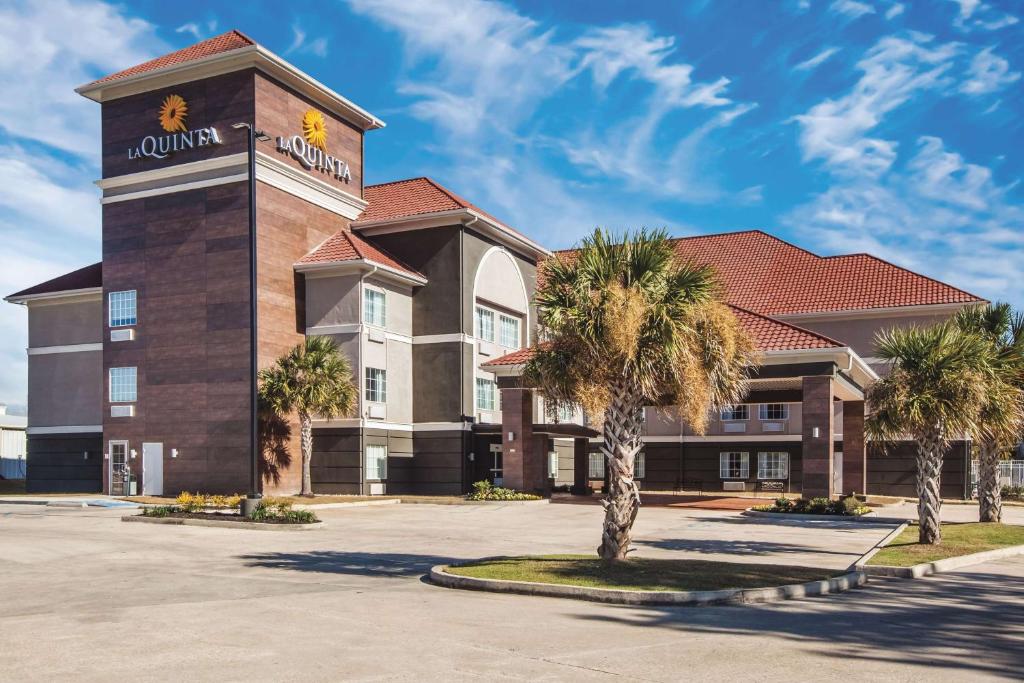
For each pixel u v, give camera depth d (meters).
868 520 26.86
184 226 37.22
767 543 20.83
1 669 8.27
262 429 35.16
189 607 11.95
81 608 11.91
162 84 37.94
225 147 36.69
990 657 9.19
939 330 19.88
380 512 29.67
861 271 46.66
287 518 24.27
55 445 41.31
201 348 36.38
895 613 11.86
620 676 8.12
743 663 8.70
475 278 41.09
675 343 14.33
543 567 14.88
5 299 42.25
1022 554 19.55
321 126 40.06
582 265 14.91
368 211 42.81
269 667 8.34
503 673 8.16
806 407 29.73
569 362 15.12
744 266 50.06
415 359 40.34
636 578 13.70
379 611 11.62
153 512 25.97
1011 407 21.48
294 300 37.56
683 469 46.84
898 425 19.88
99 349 40.78
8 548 19.28
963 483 41.44
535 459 35.25
